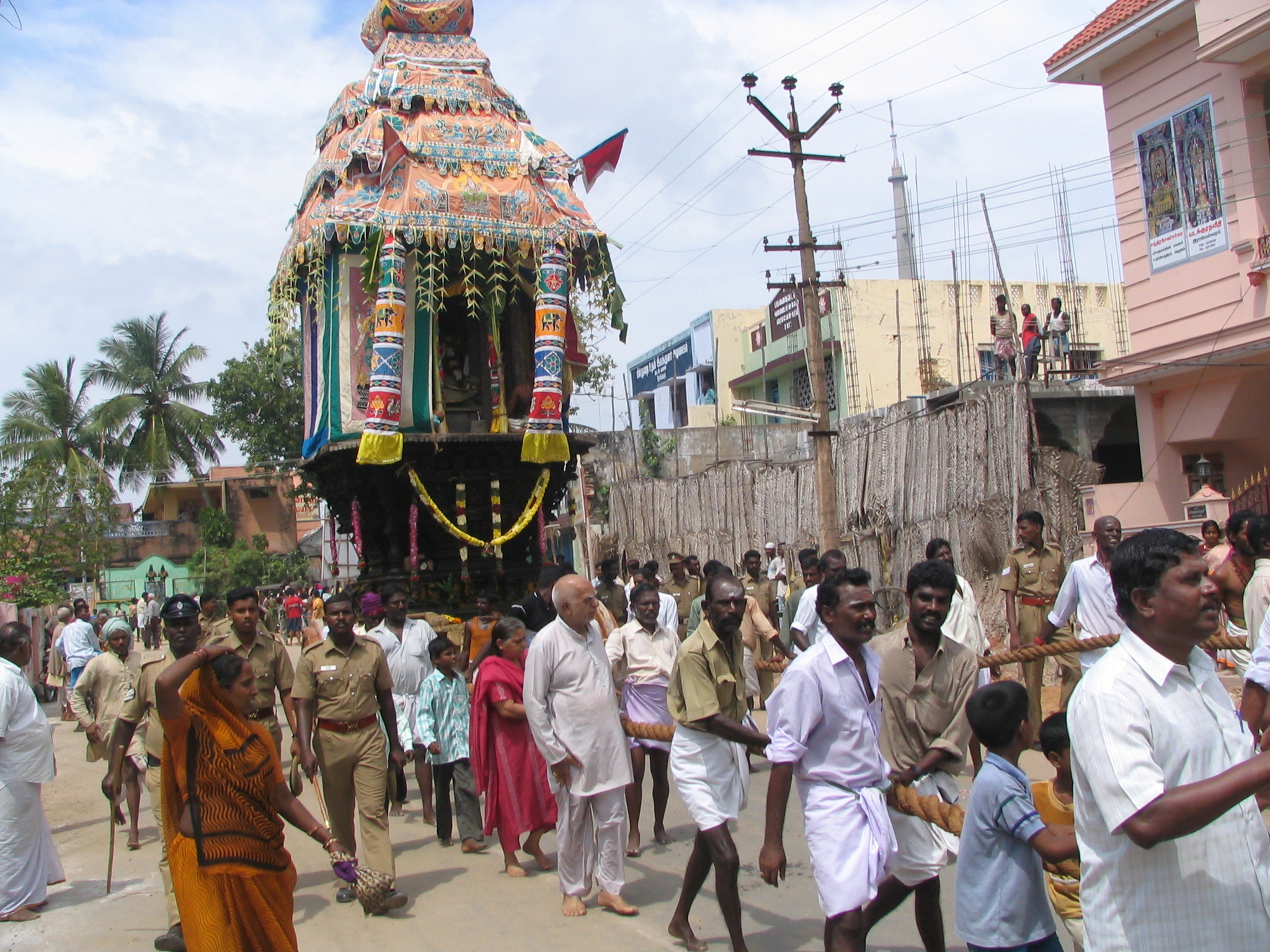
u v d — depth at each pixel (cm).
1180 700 274
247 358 3516
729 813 520
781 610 1390
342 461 1264
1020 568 892
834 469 1884
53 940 606
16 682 662
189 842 441
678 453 2917
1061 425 1884
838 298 2997
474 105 1327
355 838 804
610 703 602
